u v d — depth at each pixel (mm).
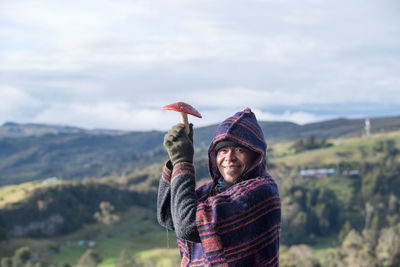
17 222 116875
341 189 152500
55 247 105750
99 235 122688
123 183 170500
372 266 73500
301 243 117500
